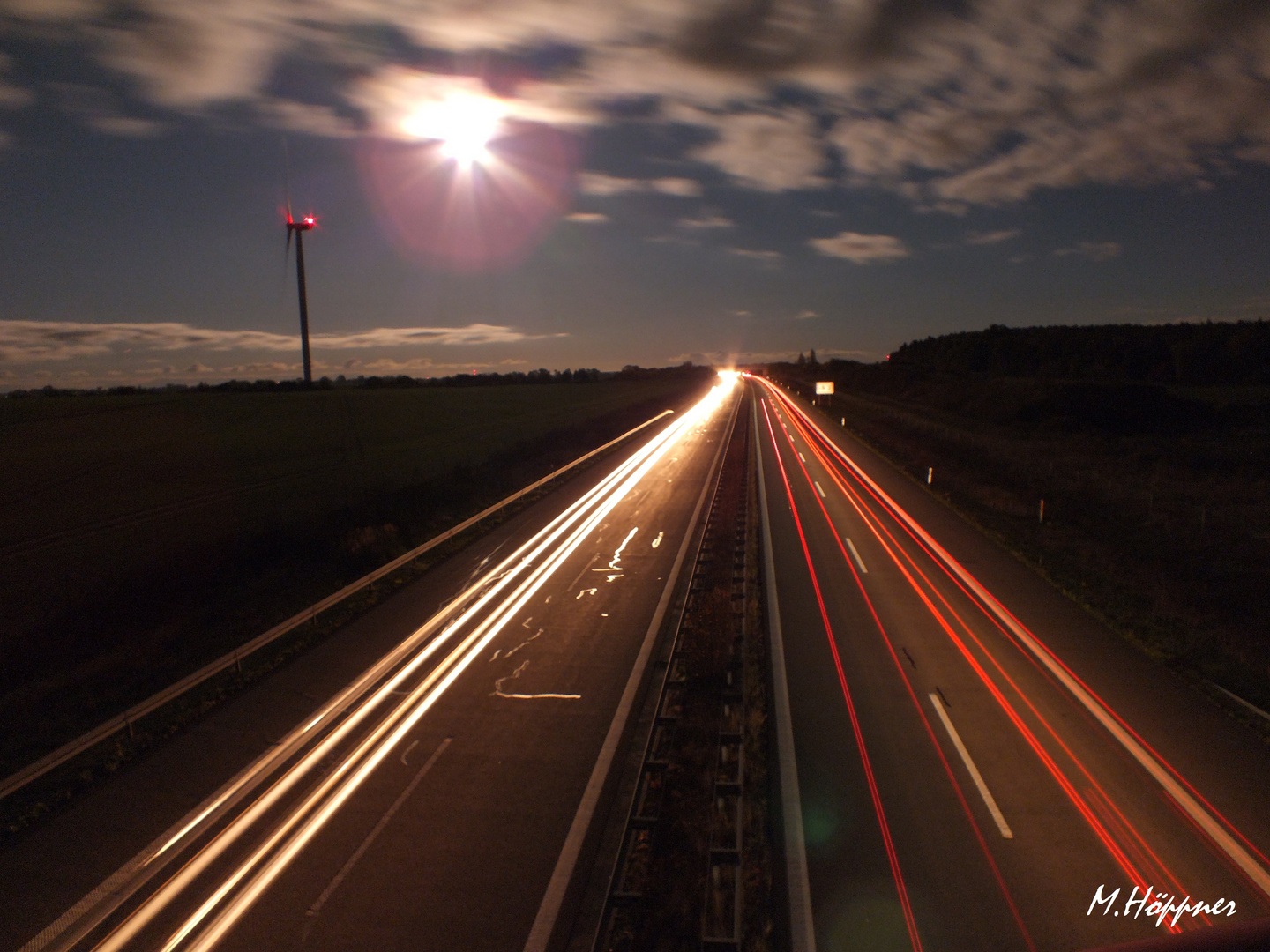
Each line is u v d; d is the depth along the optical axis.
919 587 16.11
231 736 10.13
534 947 6.28
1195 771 8.64
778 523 22.58
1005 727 9.76
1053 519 23.09
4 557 22.94
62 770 9.44
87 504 30.06
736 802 8.02
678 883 6.90
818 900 6.59
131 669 13.22
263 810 8.38
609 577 17.30
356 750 9.70
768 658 12.23
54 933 6.49
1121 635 13.20
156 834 7.95
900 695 10.75
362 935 6.42
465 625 14.41
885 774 8.66
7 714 11.62
